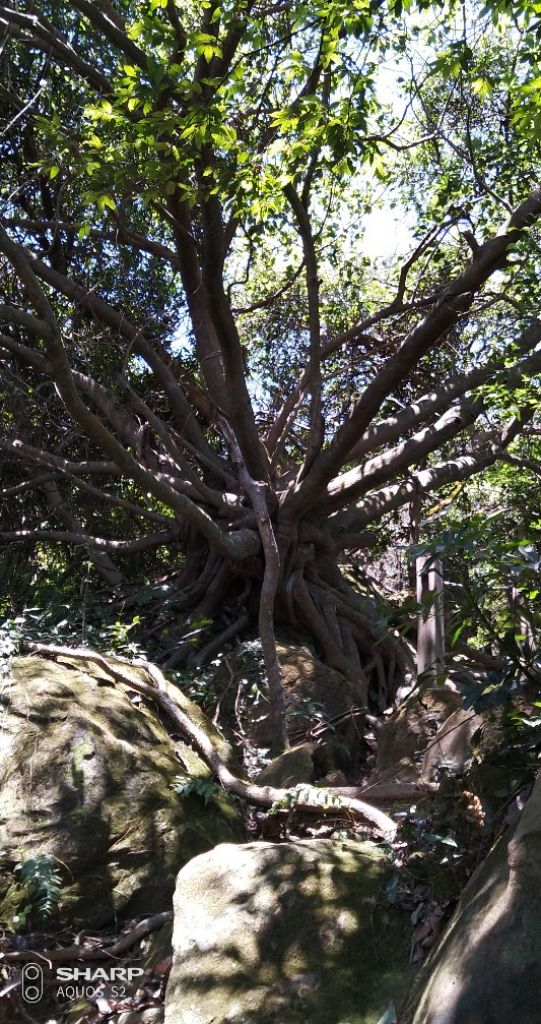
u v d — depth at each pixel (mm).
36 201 12070
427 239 12094
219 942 4391
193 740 6723
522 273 10797
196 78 8258
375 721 9039
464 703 4363
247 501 10555
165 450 11516
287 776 6844
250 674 8977
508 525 7535
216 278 8742
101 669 6914
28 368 11219
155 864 5613
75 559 12164
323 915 4379
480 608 5023
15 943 5141
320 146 8055
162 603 10359
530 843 3432
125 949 5156
